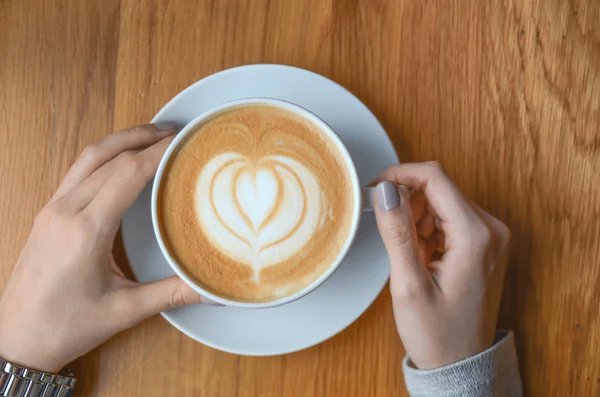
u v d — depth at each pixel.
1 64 0.46
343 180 0.41
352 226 0.40
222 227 0.41
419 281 0.40
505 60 0.46
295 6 0.46
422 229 0.44
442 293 0.41
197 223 0.41
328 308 0.43
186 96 0.42
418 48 0.46
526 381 0.46
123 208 0.42
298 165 0.41
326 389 0.46
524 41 0.46
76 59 0.46
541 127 0.46
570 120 0.46
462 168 0.46
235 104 0.41
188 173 0.41
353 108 0.43
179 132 0.41
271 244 0.41
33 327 0.42
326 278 0.39
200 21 0.46
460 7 0.46
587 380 0.45
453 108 0.46
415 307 0.41
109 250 0.42
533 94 0.46
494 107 0.46
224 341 0.42
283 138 0.41
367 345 0.46
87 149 0.43
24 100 0.46
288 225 0.41
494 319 0.43
